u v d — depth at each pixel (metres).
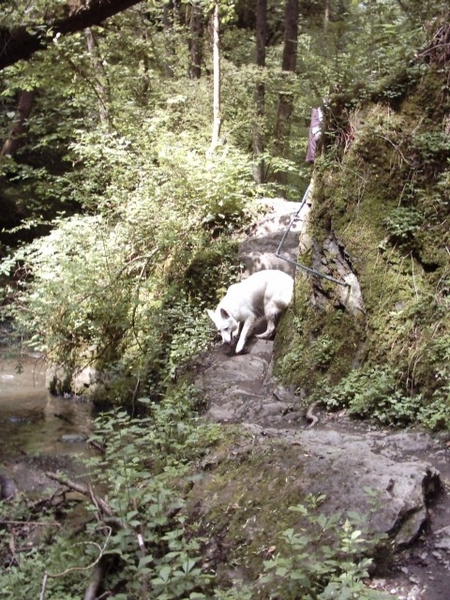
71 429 8.41
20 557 4.93
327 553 3.91
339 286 7.14
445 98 7.12
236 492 4.89
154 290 9.96
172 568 3.96
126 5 6.90
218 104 11.97
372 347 6.68
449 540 4.21
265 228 10.25
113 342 9.70
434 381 6.13
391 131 7.12
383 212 6.96
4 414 9.01
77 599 4.21
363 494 4.44
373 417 6.25
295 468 4.85
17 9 6.78
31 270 11.31
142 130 11.72
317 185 7.46
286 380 7.21
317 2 17.70
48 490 5.80
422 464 4.80
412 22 8.07
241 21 20.83
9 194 17.58
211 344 8.67
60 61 10.24
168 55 14.34
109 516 4.87
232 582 4.14
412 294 6.64
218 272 9.71
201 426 6.04
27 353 11.64
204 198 10.30
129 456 5.65
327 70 8.24
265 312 8.38
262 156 11.97
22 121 13.24
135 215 10.27
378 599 3.59
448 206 6.76
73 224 10.52
